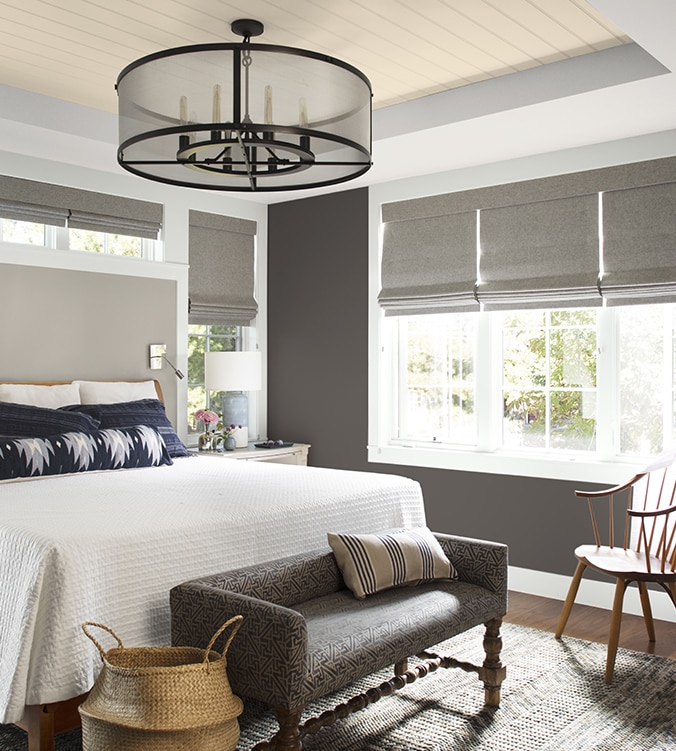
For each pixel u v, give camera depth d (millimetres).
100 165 4922
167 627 2793
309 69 2646
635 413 4484
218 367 5418
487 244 4965
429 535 3232
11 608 2592
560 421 4777
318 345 5863
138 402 4781
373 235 5508
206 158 2994
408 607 2797
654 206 4301
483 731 2869
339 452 5746
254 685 2299
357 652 2432
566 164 4590
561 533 4625
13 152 4613
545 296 4695
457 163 4926
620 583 3389
